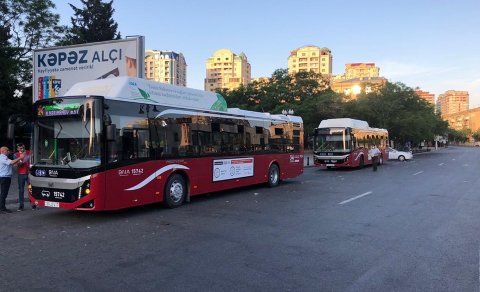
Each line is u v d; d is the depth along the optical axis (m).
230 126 13.67
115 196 9.20
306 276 5.44
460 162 36.62
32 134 9.61
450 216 9.83
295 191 14.88
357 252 6.62
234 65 111.56
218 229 8.33
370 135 31.25
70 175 8.91
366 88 58.31
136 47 18.69
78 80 19.91
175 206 11.16
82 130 9.04
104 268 5.75
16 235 7.85
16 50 25.09
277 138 16.64
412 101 59.78
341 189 15.51
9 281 5.22
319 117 49.25
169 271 5.61
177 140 11.25
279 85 53.16
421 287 5.05
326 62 116.50
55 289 4.94
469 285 5.12
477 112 183.88
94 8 43.88
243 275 5.46
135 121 9.87
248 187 16.22
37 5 24.92
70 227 8.57
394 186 16.53
